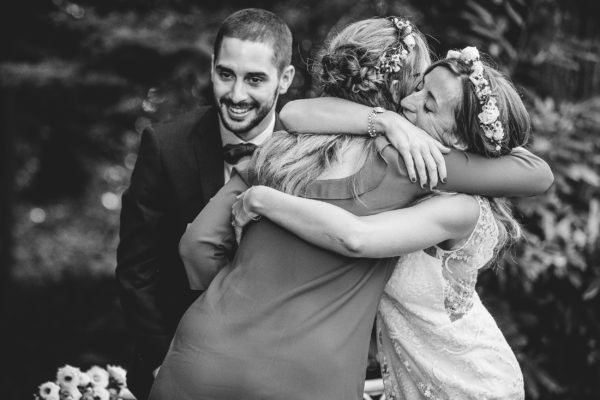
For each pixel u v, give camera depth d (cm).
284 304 189
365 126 198
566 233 399
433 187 196
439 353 222
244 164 220
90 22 610
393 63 209
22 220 1144
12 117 840
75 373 292
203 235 214
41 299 814
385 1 466
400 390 233
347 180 194
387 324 226
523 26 425
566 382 418
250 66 243
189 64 535
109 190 1121
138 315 262
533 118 409
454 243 209
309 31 502
